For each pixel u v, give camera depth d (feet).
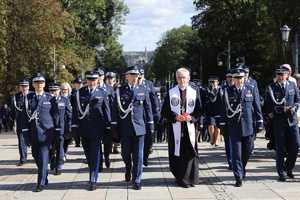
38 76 36.06
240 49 194.59
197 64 278.46
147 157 43.93
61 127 41.22
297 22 121.29
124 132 35.04
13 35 131.34
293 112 36.17
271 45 141.38
